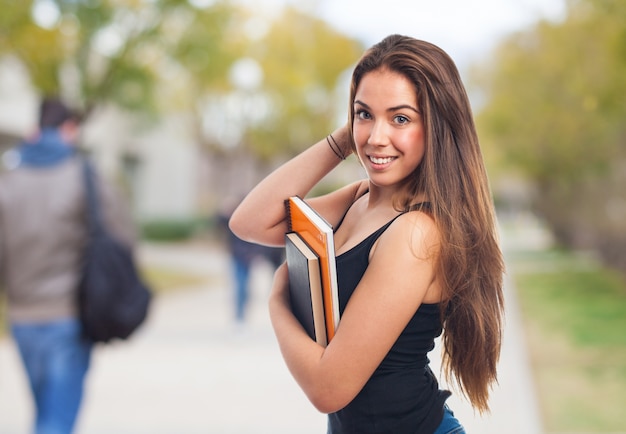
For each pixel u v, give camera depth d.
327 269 1.81
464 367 1.91
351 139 2.06
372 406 1.86
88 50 14.40
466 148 1.85
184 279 18.95
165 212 33.25
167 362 8.41
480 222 1.84
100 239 3.58
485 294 1.87
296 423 5.82
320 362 1.80
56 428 3.56
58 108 3.74
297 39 28.70
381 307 1.76
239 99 28.73
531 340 9.55
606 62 9.74
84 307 3.56
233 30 17.73
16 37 12.48
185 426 5.75
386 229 1.83
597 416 5.74
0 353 8.82
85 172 3.68
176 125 30.94
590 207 22.45
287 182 2.10
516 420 5.59
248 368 8.05
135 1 14.01
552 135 19.94
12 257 3.60
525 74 18.48
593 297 14.30
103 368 8.07
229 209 10.91
